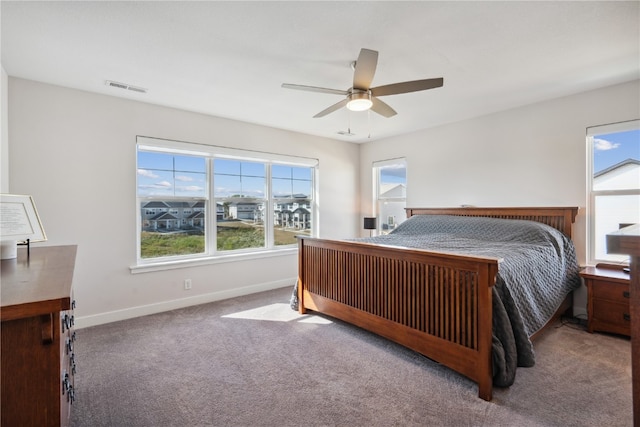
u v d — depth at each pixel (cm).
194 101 335
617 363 224
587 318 287
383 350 249
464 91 314
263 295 408
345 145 534
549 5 181
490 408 177
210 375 215
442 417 170
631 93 291
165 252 363
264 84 291
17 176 272
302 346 257
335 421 169
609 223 311
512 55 239
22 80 274
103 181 313
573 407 176
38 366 83
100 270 311
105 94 313
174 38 213
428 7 181
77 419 171
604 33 210
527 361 196
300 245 339
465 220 372
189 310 349
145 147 345
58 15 187
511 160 370
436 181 445
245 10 184
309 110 366
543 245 287
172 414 175
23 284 98
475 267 191
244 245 429
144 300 336
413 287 228
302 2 177
